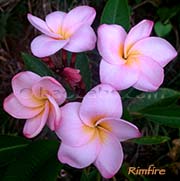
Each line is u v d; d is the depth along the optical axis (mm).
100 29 248
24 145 323
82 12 263
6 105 255
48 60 276
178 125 315
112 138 248
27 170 288
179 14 444
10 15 439
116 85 247
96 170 337
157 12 439
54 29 265
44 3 440
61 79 302
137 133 240
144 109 323
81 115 243
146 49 259
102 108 241
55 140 304
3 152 318
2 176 316
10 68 430
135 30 253
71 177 394
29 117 255
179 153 412
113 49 250
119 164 248
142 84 254
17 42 437
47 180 281
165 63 261
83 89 283
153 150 419
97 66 413
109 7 324
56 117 238
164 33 437
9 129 409
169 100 320
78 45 249
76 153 248
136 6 456
